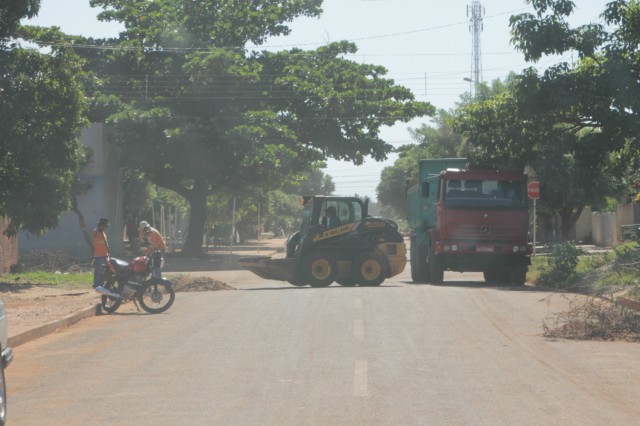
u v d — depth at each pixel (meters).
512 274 34.19
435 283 34.72
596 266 32.06
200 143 60.25
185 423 10.12
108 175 65.50
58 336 19.02
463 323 19.28
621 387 12.05
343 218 34.75
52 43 37.44
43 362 15.25
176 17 70.00
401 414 10.35
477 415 10.28
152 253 28.30
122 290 23.72
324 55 70.62
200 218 68.44
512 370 13.41
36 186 35.03
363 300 24.55
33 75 35.06
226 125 61.97
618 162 36.31
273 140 63.75
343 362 14.20
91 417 10.56
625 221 64.25
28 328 18.98
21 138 34.38
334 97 66.25
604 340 16.70
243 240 112.38
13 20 34.56
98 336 18.61
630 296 23.02
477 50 91.69
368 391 11.79
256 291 30.16
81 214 60.50
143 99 65.56
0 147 34.41
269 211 109.44
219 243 99.56
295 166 64.06
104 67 67.56
